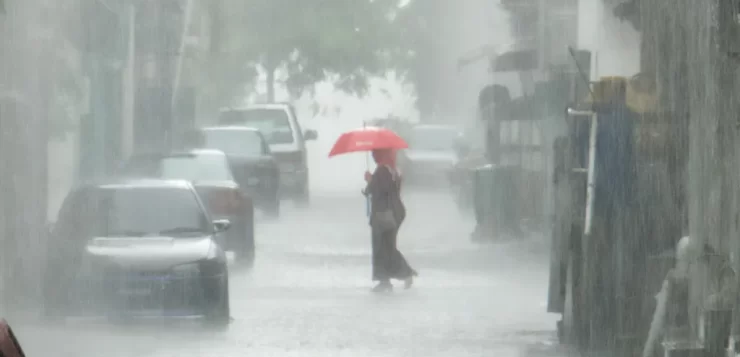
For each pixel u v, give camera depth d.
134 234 39.66
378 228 47.28
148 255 37.81
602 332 32.81
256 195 72.81
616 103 33.78
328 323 38.62
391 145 47.62
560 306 34.91
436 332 36.78
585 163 34.28
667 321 28.59
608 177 33.47
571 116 34.44
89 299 37.78
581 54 54.34
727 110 35.84
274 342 34.91
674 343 28.17
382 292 46.53
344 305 43.00
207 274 37.78
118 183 40.75
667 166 34.22
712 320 27.92
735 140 35.59
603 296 32.94
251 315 40.41
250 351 33.50
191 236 39.78
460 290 47.31
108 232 39.62
